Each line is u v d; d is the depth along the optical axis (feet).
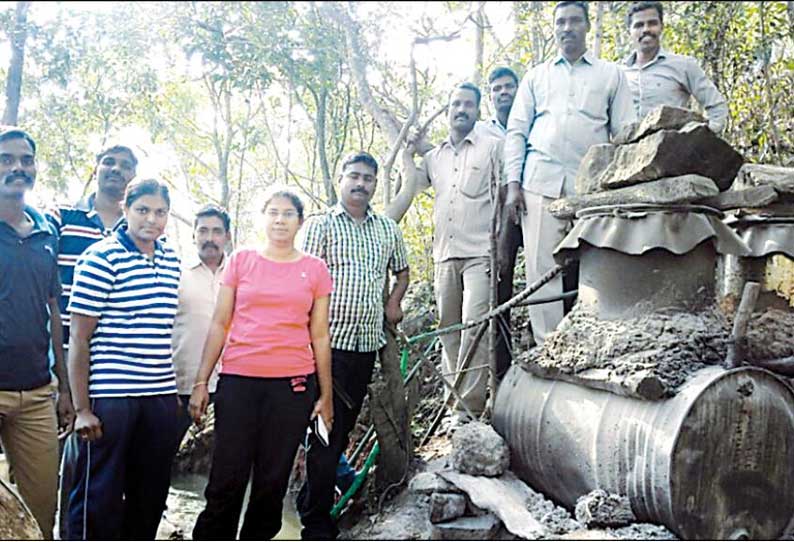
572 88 14.15
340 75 24.76
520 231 15.37
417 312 22.45
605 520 10.10
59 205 12.57
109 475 10.48
